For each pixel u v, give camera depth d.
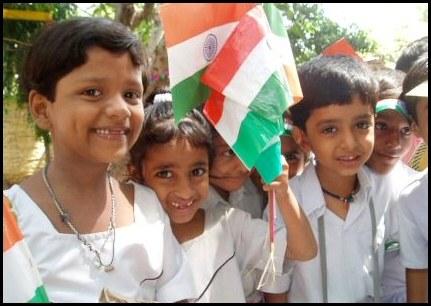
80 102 1.04
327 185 1.55
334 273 1.50
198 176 1.35
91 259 1.10
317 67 1.44
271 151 1.21
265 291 1.44
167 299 1.20
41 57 1.07
